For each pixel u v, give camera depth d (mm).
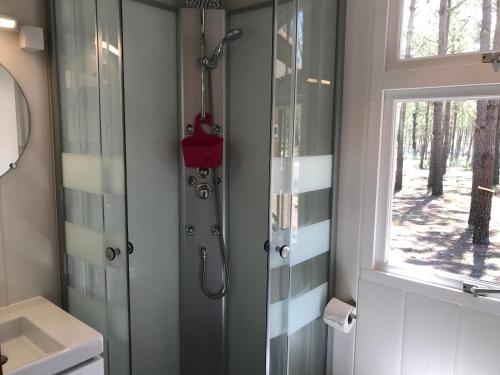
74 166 1881
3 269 1810
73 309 2021
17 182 1819
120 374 1840
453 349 1816
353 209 2070
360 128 2000
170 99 2154
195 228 2238
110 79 1689
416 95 1874
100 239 1822
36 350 1638
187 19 2098
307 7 1844
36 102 1842
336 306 2047
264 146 2111
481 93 1713
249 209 2217
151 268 2193
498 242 1760
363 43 1944
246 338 2328
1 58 1728
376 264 2068
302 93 1887
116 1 1615
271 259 1820
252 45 2098
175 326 2346
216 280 2295
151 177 2131
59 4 1832
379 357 2059
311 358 2182
